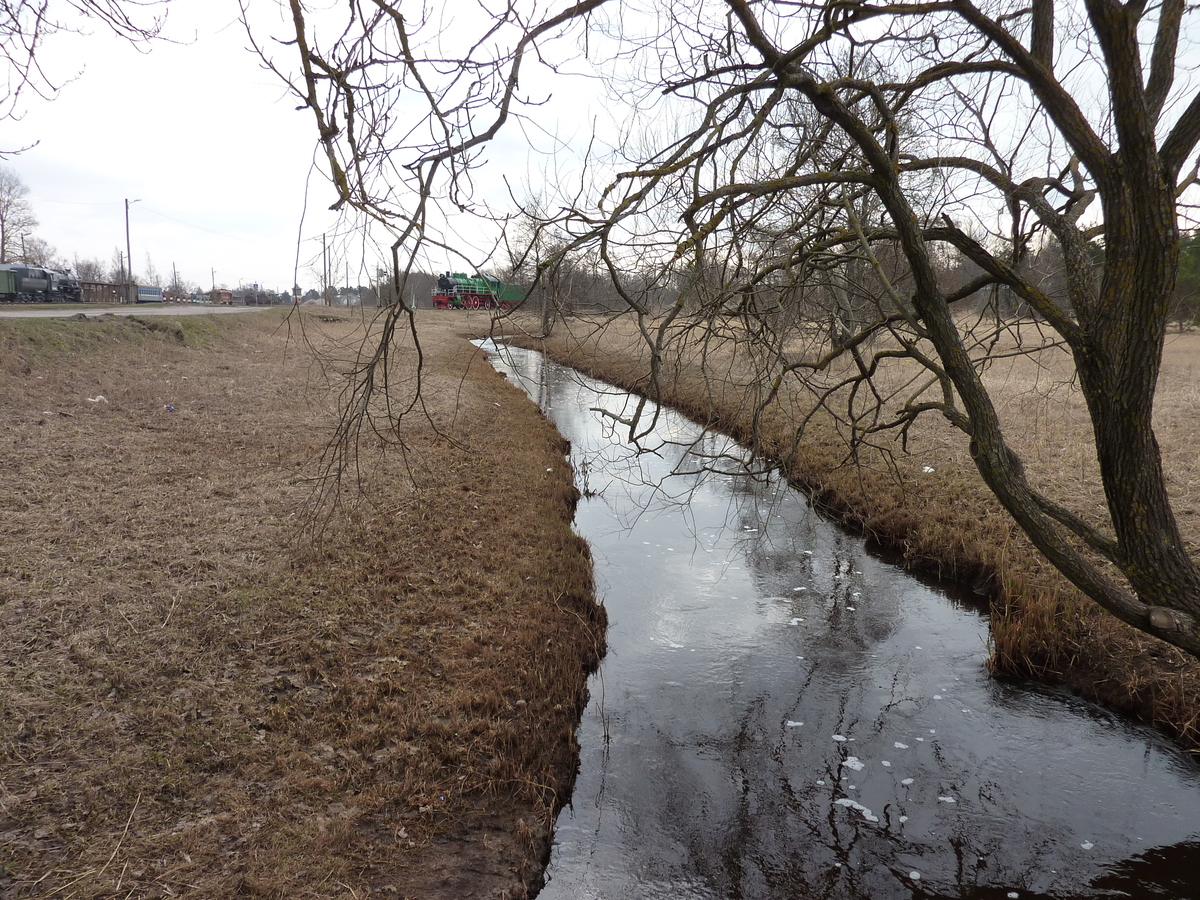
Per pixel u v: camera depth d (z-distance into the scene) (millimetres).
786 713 5805
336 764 4316
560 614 6637
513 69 2658
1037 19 3184
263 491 8812
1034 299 3352
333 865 3607
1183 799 4844
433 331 34469
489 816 4199
